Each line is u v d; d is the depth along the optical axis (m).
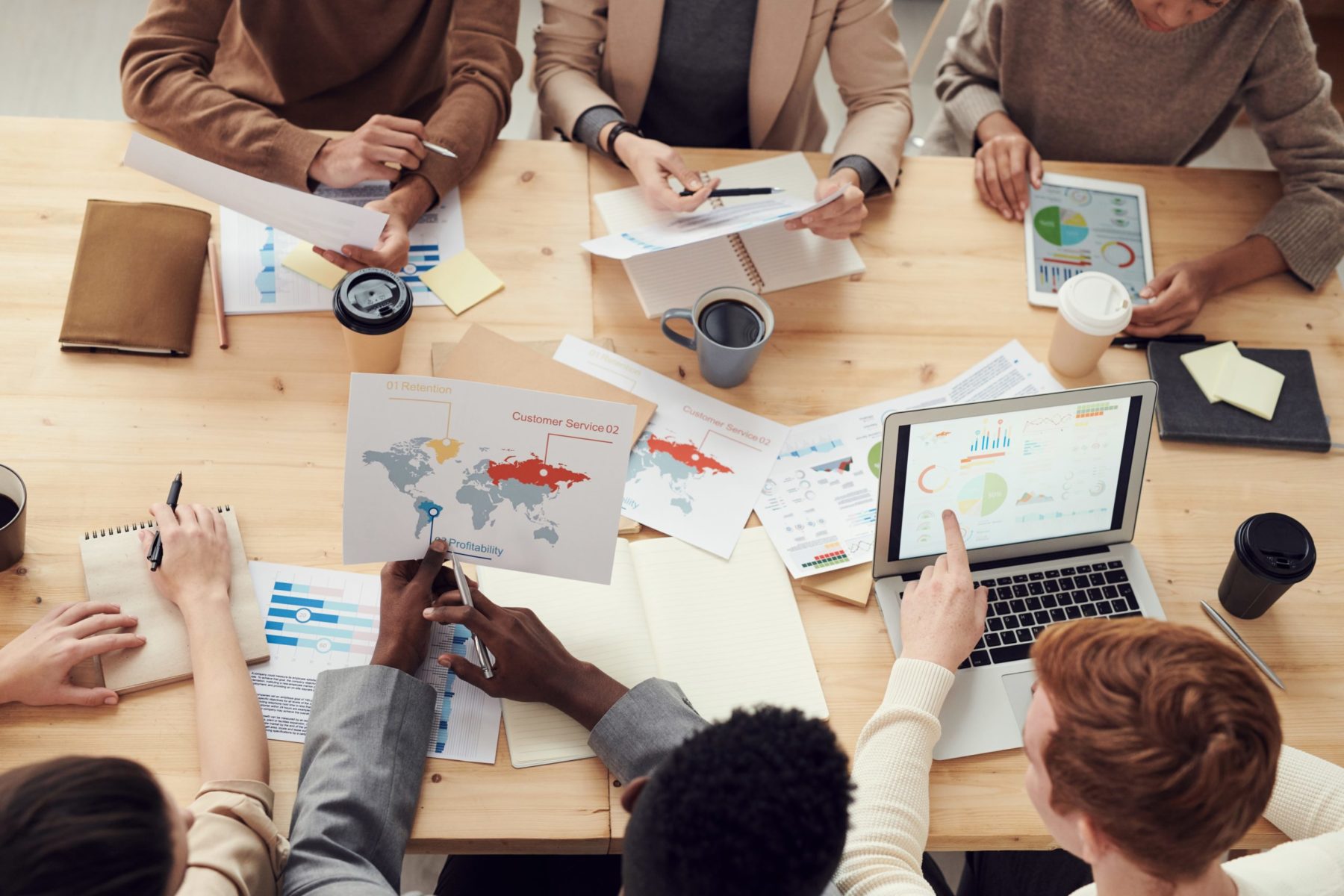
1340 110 2.39
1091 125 1.93
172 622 1.17
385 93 1.94
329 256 1.47
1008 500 1.28
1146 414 1.25
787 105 1.98
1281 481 1.45
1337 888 1.03
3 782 0.75
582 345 1.47
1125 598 1.31
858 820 1.08
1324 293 1.67
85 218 1.46
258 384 1.39
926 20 3.39
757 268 1.59
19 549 1.19
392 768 1.08
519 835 1.09
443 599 1.18
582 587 1.27
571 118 1.75
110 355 1.38
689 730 1.10
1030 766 0.96
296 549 1.26
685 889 0.69
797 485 1.38
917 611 1.23
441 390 1.10
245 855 0.97
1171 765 0.81
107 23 2.98
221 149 1.59
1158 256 1.69
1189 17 1.69
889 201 1.71
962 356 1.54
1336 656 1.29
